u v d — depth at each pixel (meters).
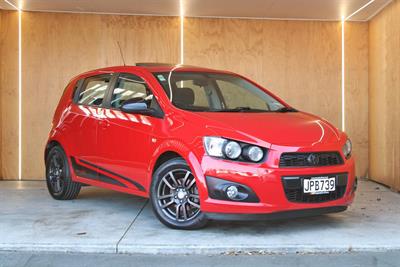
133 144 5.10
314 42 8.30
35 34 8.10
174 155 4.77
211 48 8.24
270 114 5.04
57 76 8.13
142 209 5.76
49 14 8.10
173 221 4.64
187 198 4.55
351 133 8.34
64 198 6.29
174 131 4.67
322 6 7.49
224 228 4.75
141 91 5.32
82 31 8.13
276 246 4.13
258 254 4.09
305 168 4.36
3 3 7.65
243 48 8.27
